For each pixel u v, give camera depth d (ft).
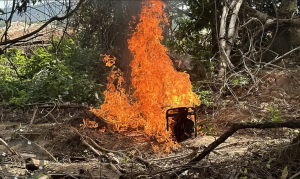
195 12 42.32
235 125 13.43
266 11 43.29
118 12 35.04
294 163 13.61
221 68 35.09
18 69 40.98
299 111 25.98
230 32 38.70
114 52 35.73
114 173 15.39
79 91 32.76
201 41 44.19
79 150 19.06
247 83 32.60
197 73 35.27
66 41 42.19
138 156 17.95
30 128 23.21
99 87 33.58
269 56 40.16
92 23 36.35
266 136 20.89
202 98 30.25
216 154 17.49
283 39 39.45
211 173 14.16
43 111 28.81
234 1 40.24
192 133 21.79
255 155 15.30
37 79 35.32
